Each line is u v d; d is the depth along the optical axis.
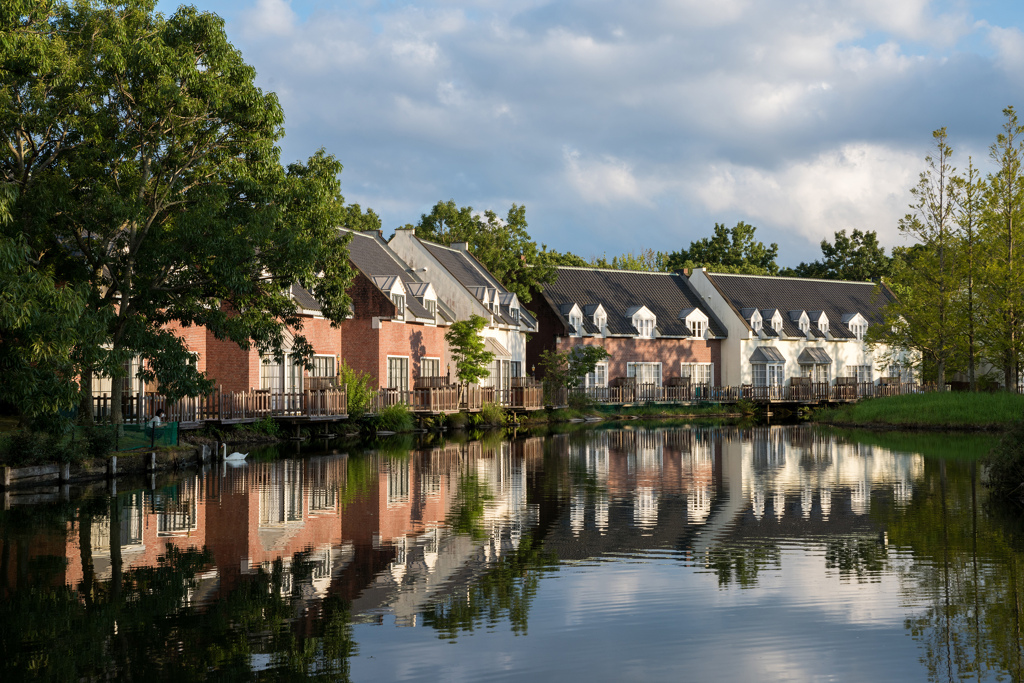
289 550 15.45
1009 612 11.68
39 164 26.22
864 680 9.39
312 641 10.62
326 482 24.41
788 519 18.42
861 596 12.45
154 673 9.57
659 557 14.88
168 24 27.31
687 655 10.14
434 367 52.88
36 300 19.91
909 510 19.47
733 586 13.01
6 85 23.33
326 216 30.12
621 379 68.25
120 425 27.88
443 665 9.83
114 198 24.77
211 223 26.36
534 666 9.79
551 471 27.33
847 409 56.28
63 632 10.94
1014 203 47.50
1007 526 17.48
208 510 19.61
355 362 45.78
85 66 24.48
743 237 111.06
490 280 62.91
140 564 14.41
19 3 22.09
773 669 9.72
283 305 30.64
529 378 61.06
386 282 47.19
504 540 16.31
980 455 32.06
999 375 64.06
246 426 37.38
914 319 52.59
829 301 81.25
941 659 9.98
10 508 19.89
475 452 34.12
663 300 74.31
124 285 26.64
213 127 27.72
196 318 28.58
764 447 36.69
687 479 25.19
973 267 48.59
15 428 27.36
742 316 74.81
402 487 23.39
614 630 11.02
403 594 12.60
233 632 10.95
